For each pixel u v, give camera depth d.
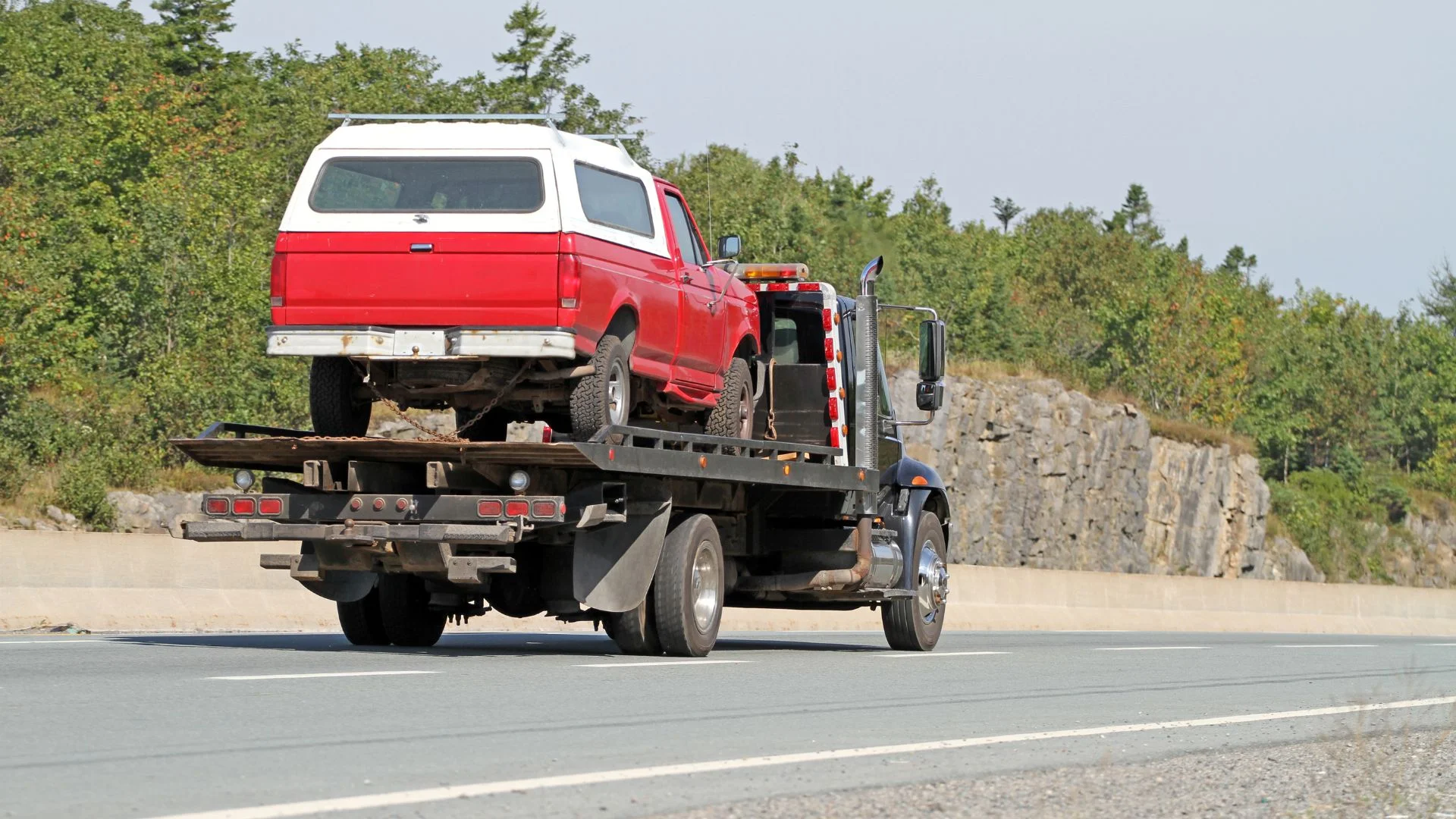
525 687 32.38
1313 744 28.48
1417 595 137.75
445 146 39.53
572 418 39.88
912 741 26.30
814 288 51.28
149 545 61.50
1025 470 171.75
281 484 40.88
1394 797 22.47
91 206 170.38
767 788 21.02
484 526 38.59
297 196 39.41
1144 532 186.88
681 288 44.56
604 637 61.81
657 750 24.14
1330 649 62.09
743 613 86.38
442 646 48.16
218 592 62.97
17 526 97.31
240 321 143.38
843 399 51.28
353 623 46.94
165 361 130.12
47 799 18.50
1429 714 34.41
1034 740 27.11
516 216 38.75
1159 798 21.66
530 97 196.12
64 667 34.72
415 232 38.78
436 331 38.62
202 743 23.12
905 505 54.53
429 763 21.98
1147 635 83.12
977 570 101.50
